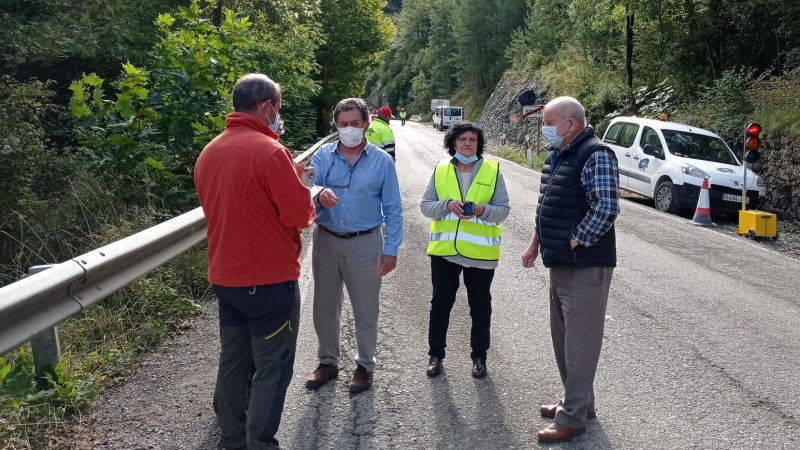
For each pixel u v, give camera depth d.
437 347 4.78
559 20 45.91
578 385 3.89
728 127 16.34
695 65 22.16
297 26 20.77
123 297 5.64
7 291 3.09
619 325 6.05
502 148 30.41
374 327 4.52
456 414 4.19
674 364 5.13
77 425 3.87
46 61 12.93
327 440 3.81
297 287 3.58
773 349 5.51
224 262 3.38
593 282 3.89
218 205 3.38
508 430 4.00
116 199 8.59
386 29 35.88
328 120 34.97
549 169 4.14
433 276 4.81
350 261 4.43
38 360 4.06
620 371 4.97
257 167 3.29
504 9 65.00
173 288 6.18
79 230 7.80
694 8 21.61
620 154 15.82
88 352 4.86
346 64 33.44
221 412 3.56
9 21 12.12
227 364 3.55
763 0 19.58
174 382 4.52
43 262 7.25
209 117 9.45
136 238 4.52
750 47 20.66
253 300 3.37
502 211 4.66
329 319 4.56
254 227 3.33
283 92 20.39
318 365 4.85
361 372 4.55
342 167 4.48
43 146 9.22
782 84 16.30
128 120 9.45
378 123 11.54
